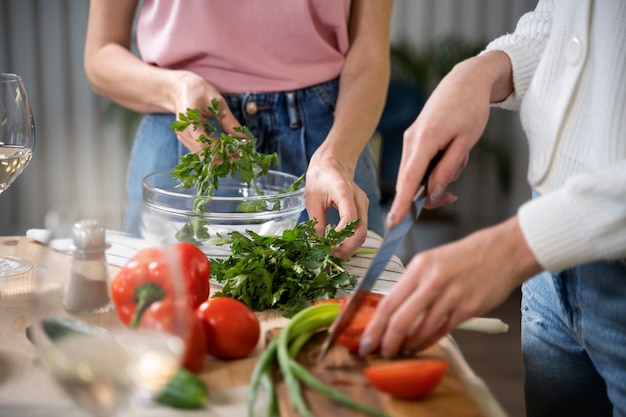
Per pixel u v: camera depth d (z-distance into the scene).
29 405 0.68
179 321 0.63
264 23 1.40
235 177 1.14
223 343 0.79
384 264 0.85
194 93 1.26
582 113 0.91
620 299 0.89
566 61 0.93
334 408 0.68
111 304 0.64
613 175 0.71
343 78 1.49
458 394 0.72
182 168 1.13
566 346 1.11
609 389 0.94
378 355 0.79
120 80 1.42
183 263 0.88
